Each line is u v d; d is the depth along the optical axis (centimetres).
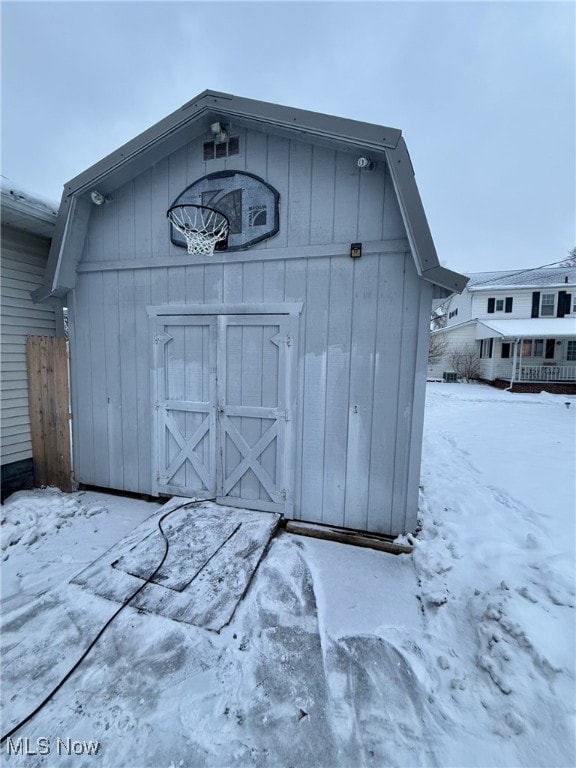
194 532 286
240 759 134
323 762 133
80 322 371
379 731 144
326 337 294
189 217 317
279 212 296
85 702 154
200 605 209
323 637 191
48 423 385
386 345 280
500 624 186
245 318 314
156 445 357
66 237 336
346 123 252
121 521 324
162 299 339
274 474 319
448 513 339
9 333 361
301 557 267
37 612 206
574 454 552
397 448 285
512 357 1595
